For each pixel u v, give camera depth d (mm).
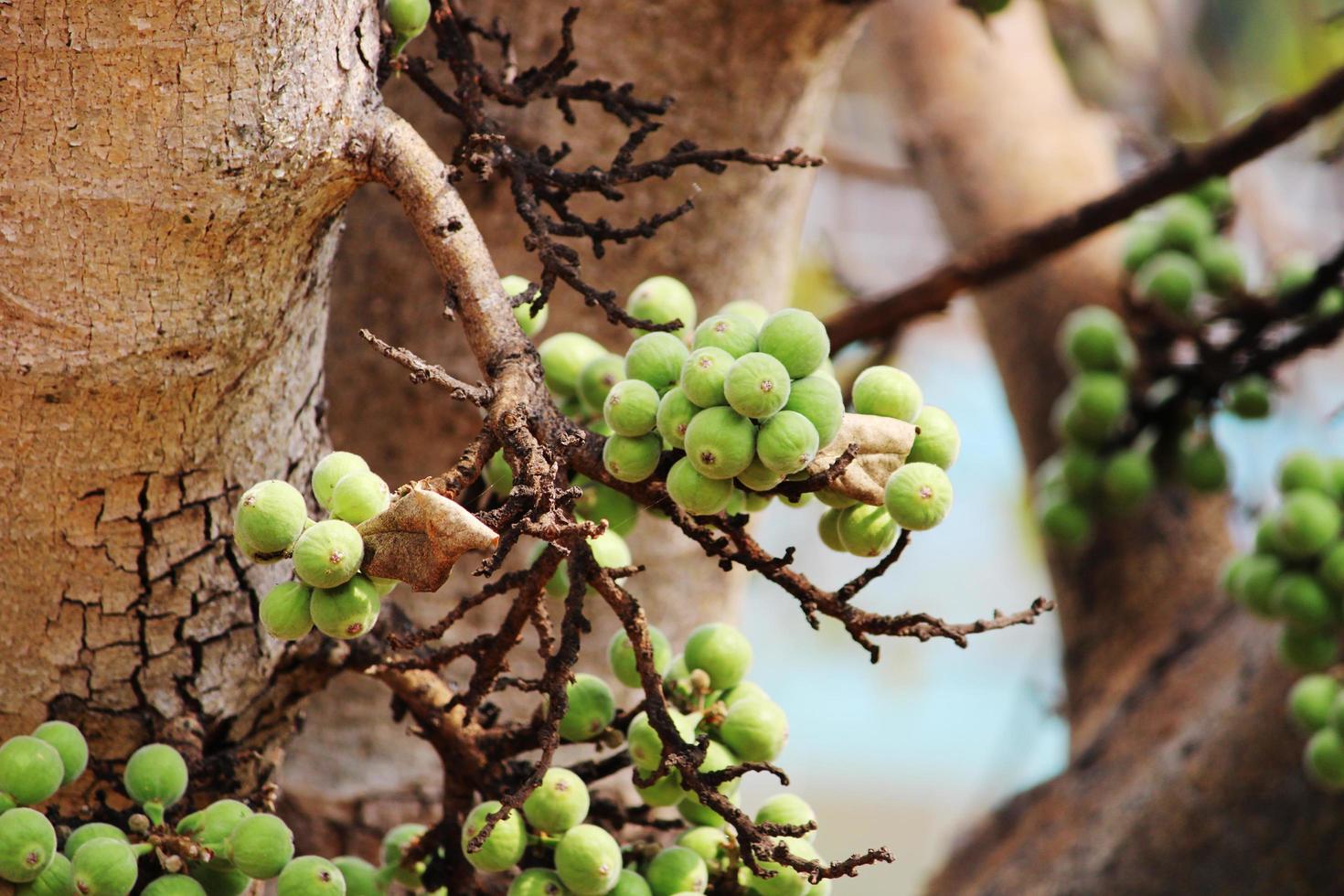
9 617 2123
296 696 2189
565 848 2070
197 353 2070
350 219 2441
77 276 2043
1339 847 2564
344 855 2430
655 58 2391
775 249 2488
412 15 2100
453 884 2166
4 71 2012
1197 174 2682
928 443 2053
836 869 2027
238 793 2186
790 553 2045
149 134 2023
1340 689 2500
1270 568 2518
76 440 2080
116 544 2111
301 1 2020
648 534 2439
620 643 2137
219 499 2123
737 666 2121
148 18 2006
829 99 2488
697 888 2086
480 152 2109
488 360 2035
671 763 2045
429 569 1977
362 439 2447
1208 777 2654
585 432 2045
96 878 2033
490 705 2174
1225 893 2600
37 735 2086
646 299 2139
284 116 2035
